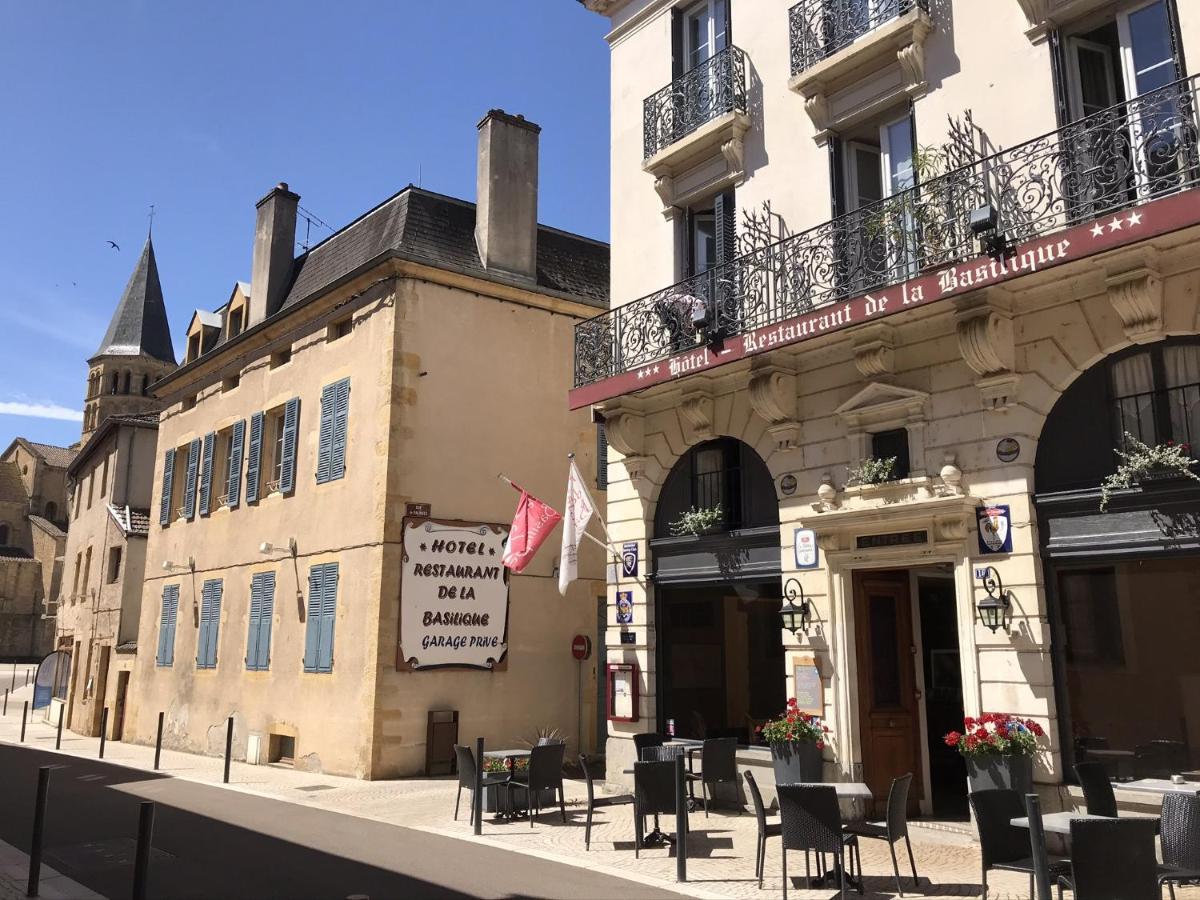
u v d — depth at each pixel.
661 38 13.14
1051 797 7.86
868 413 9.71
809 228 10.30
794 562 10.34
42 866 8.34
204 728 18.69
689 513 11.66
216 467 20.48
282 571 17.05
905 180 9.98
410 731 14.21
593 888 7.10
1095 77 8.58
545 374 17.02
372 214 17.45
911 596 10.30
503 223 17.05
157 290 67.69
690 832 9.32
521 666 15.58
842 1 10.47
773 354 10.37
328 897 7.00
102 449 29.00
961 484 8.84
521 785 9.81
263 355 19.11
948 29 9.53
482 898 6.88
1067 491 8.23
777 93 11.30
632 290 12.94
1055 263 7.61
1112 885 4.98
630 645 12.14
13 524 72.31
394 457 14.78
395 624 14.32
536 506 13.62
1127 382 8.09
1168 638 7.62
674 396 12.04
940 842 8.66
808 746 9.41
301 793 12.70
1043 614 8.19
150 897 7.14
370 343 15.77
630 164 13.31
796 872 7.55
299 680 15.90
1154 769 7.58
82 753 19.22
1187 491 7.48
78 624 28.25
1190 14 7.86
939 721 10.73
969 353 8.66
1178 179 7.60
